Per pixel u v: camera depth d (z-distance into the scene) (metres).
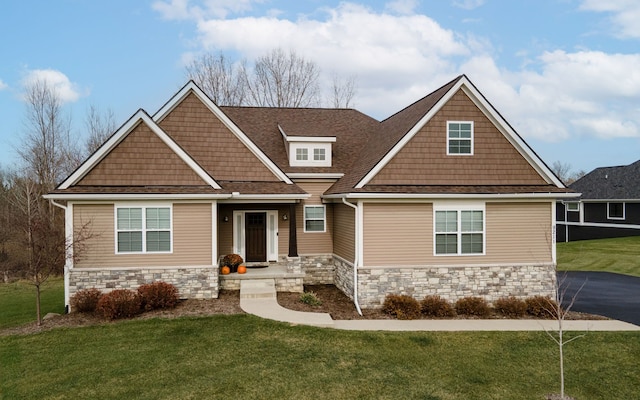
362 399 7.54
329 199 17.28
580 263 24.62
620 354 10.02
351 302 14.59
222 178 16.03
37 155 32.91
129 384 7.97
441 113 14.75
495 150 14.96
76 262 13.27
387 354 9.66
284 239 17.64
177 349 9.60
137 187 13.84
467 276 14.30
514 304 13.44
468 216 14.39
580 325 12.25
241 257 16.84
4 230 27.47
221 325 11.14
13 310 16.02
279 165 17.94
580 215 35.00
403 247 14.13
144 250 13.62
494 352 9.99
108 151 13.79
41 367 8.73
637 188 31.44
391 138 15.94
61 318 11.98
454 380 8.48
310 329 11.02
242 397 7.50
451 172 14.73
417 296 14.12
